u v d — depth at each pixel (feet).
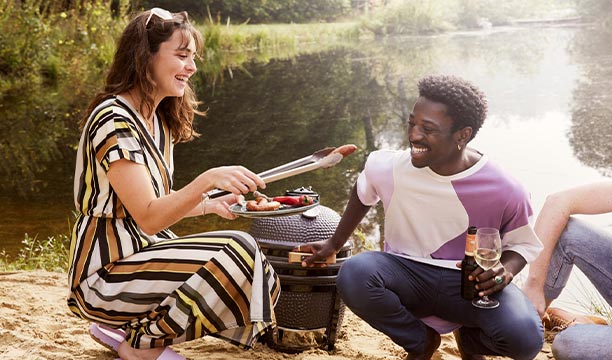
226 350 9.63
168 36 8.30
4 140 28.37
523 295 8.39
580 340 8.33
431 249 8.57
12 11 43.24
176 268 8.04
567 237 9.48
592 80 34.88
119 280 8.13
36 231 17.92
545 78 36.32
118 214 8.20
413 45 57.52
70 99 36.96
